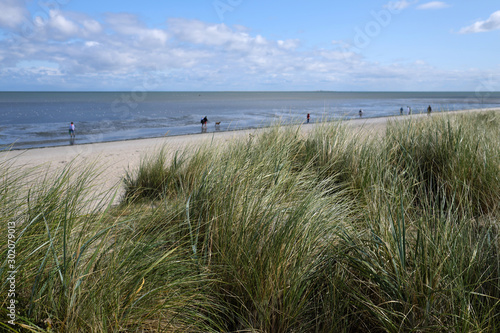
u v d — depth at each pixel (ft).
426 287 6.14
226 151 14.61
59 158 30.71
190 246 8.07
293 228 7.57
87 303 5.46
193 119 122.72
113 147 42.16
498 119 30.40
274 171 11.59
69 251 6.17
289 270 7.02
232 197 8.93
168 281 6.55
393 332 5.86
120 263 6.33
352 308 6.80
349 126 19.38
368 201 9.90
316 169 14.60
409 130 17.13
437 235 6.93
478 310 6.02
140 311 5.76
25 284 5.57
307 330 6.50
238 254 7.32
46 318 5.24
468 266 6.49
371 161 13.64
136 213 9.14
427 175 14.11
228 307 6.86
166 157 19.44
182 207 9.46
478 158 13.00
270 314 6.55
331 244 7.65
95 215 7.60
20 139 62.85
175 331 5.92
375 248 7.19
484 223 8.66
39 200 7.23
